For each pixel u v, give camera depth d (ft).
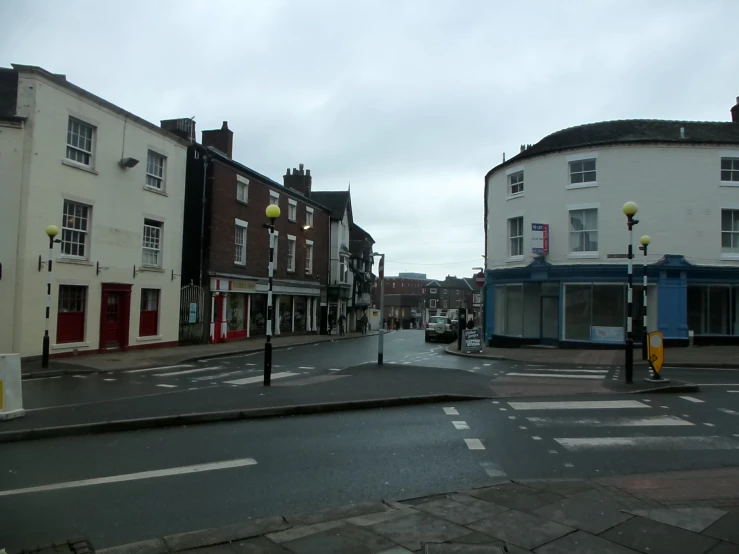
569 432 26.40
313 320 127.85
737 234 72.02
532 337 79.46
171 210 73.36
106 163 61.52
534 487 17.53
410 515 15.14
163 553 12.92
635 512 15.16
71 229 57.26
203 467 20.72
